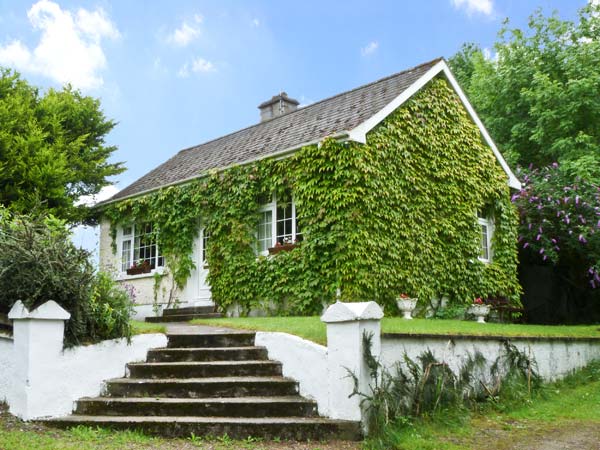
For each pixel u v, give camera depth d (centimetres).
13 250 662
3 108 1531
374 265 1172
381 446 545
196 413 620
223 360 721
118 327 723
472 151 1536
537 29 2444
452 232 1400
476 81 2631
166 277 1578
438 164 1408
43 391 635
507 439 598
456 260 1408
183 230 1518
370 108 1310
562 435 619
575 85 2055
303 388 648
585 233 1585
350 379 590
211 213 1455
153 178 1827
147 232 1689
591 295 1867
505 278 1570
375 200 1204
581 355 1055
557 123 2178
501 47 2516
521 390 795
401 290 1237
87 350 679
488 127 2484
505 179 1652
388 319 1077
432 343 699
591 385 939
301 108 1675
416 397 638
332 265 1182
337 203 1170
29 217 742
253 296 1324
